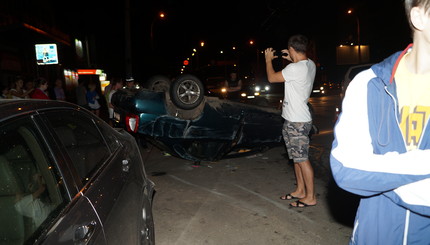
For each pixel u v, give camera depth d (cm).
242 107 542
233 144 542
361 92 116
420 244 116
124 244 191
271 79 395
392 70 114
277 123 570
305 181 398
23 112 158
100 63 3741
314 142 743
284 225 356
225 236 335
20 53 1583
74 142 199
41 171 154
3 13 1413
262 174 532
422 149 110
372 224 122
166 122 497
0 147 137
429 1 101
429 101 110
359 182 107
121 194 211
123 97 542
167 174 541
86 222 154
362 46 3825
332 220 365
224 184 489
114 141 274
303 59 384
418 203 108
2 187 137
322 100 2050
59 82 1088
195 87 499
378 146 114
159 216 384
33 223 135
